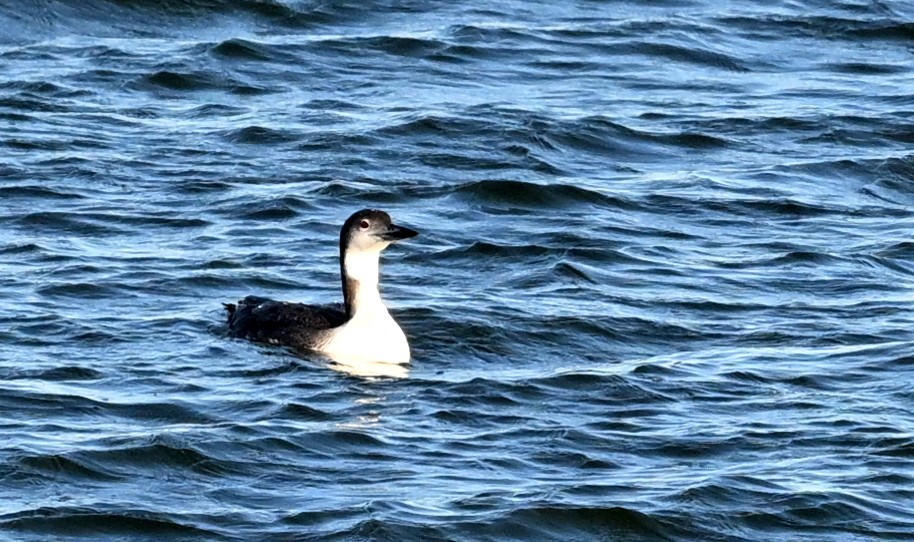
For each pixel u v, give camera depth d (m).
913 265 20.62
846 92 28.34
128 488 13.91
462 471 14.37
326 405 15.70
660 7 32.44
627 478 14.28
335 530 13.24
